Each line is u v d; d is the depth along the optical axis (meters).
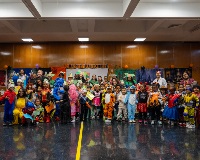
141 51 12.08
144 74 11.88
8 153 4.19
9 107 7.24
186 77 9.08
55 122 7.80
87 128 6.64
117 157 3.95
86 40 11.62
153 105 7.55
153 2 7.12
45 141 5.06
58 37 10.88
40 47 11.99
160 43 12.09
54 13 7.02
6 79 11.80
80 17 7.10
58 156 4.01
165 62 12.05
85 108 8.41
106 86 8.93
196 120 7.11
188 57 12.05
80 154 4.12
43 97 7.88
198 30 9.61
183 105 7.00
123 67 11.99
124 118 8.22
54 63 11.97
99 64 11.97
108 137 5.45
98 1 7.00
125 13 6.77
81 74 10.15
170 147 4.58
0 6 7.02
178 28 9.89
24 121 7.21
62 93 7.88
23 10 7.04
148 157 3.95
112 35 10.51
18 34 10.09
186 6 7.14
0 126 6.97
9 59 11.90
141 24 9.77
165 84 8.25
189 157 3.95
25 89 7.68
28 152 4.25
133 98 8.00
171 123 7.38
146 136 5.57
